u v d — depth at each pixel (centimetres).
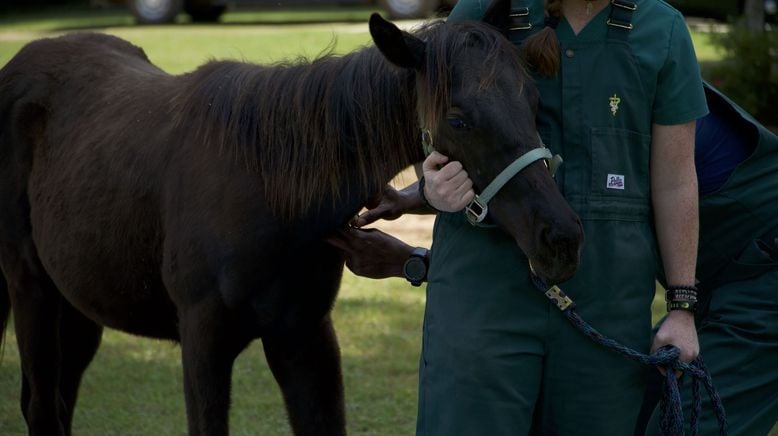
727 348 386
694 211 341
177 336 464
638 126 334
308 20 2522
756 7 1489
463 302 336
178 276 408
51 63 518
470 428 332
